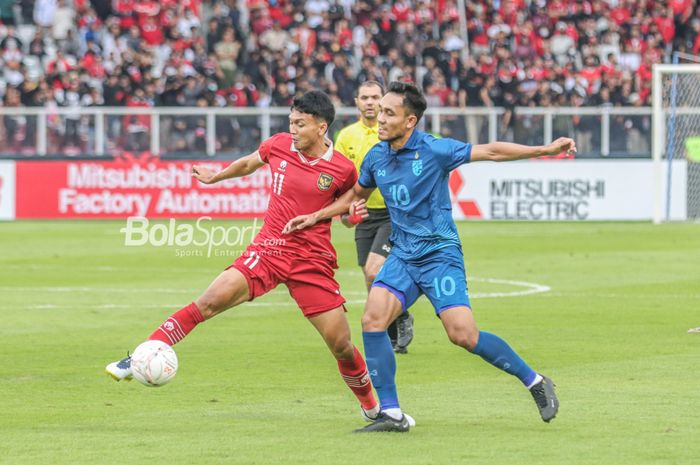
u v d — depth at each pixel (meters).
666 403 22.66
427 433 20.05
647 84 82.44
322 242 21.12
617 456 18.23
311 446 19.02
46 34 86.81
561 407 22.33
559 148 19.94
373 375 20.25
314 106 20.78
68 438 19.70
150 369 19.83
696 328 32.84
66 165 74.69
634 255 54.16
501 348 20.08
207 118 75.38
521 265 50.25
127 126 75.00
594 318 35.12
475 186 75.25
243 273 20.88
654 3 88.06
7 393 24.02
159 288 43.25
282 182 21.19
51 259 53.78
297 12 87.06
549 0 87.12
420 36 84.88
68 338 31.62
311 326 33.91
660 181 72.88
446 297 20.16
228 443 19.27
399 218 20.64
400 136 20.31
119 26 85.06
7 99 77.50
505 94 77.69
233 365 27.42
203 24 87.81
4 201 74.81
